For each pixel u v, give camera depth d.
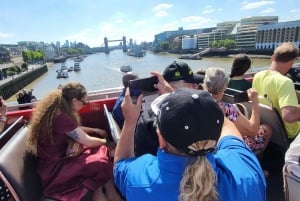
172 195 1.04
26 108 3.48
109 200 2.21
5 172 1.77
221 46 102.69
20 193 1.80
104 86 52.97
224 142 1.32
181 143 1.00
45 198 2.12
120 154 1.37
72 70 94.19
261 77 2.91
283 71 2.90
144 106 1.98
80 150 2.33
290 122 2.54
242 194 1.05
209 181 0.96
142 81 2.08
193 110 0.99
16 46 179.88
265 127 2.77
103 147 2.44
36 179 2.15
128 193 1.15
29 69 86.25
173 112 1.01
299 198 1.68
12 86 52.28
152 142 1.77
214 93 2.28
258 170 1.15
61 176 2.16
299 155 1.73
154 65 76.44
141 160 1.23
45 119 2.22
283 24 76.31
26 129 2.41
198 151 1.00
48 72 105.25
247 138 2.72
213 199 0.99
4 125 2.91
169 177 1.06
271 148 2.98
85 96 2.49
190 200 0.95
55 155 2.24
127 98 1.40
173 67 2.44
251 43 93.50
